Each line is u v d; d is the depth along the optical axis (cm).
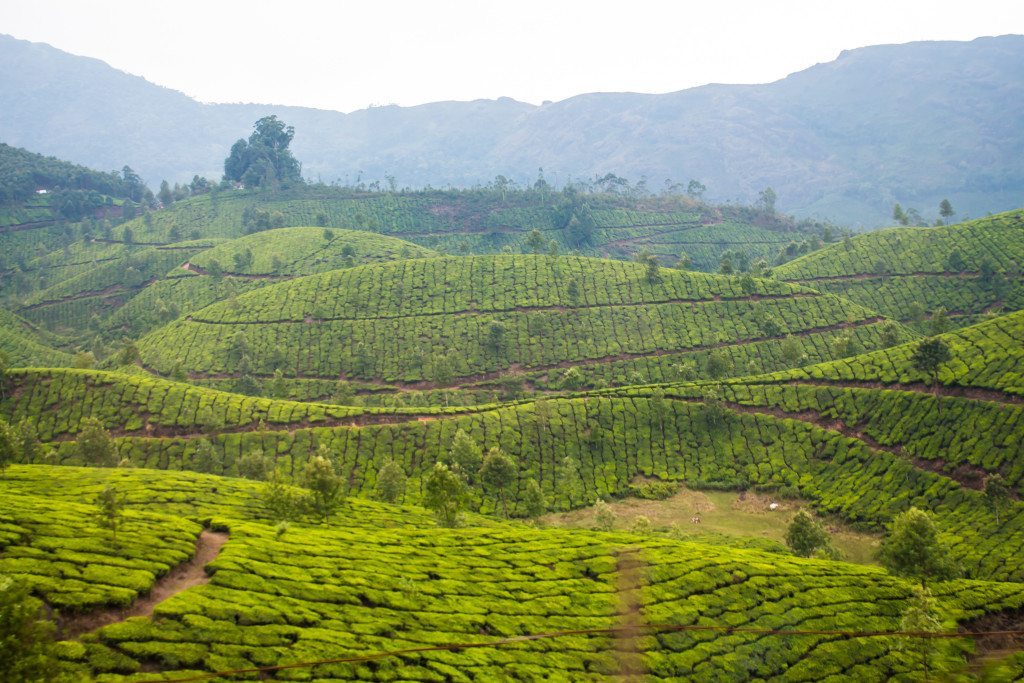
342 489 8225
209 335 18688
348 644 5097
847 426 12112
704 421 12988
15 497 6619
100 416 12531
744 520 10581
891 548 7650
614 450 12488
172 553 5872
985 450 10131
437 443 12375
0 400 12588
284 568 6056
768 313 18562
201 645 4625
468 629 5797
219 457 11675
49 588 4816
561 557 7519
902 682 5856
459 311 19275
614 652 5875
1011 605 6944
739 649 6150
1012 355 11494
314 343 18288
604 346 17812
